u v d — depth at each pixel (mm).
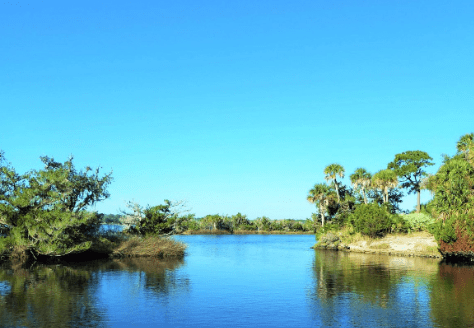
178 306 14711
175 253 36875
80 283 19688
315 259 34312
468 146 39250
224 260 33406
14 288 18047
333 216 61594
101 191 34656
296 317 13195
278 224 108750
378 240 44250
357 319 12938
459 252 31125
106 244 35344
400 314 13523
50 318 12617
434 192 35812
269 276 22969
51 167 34031
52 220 29234
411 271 25141
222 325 12203
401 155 65000
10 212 29203
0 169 30516
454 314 13516
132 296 16438
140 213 41688
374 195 64250
